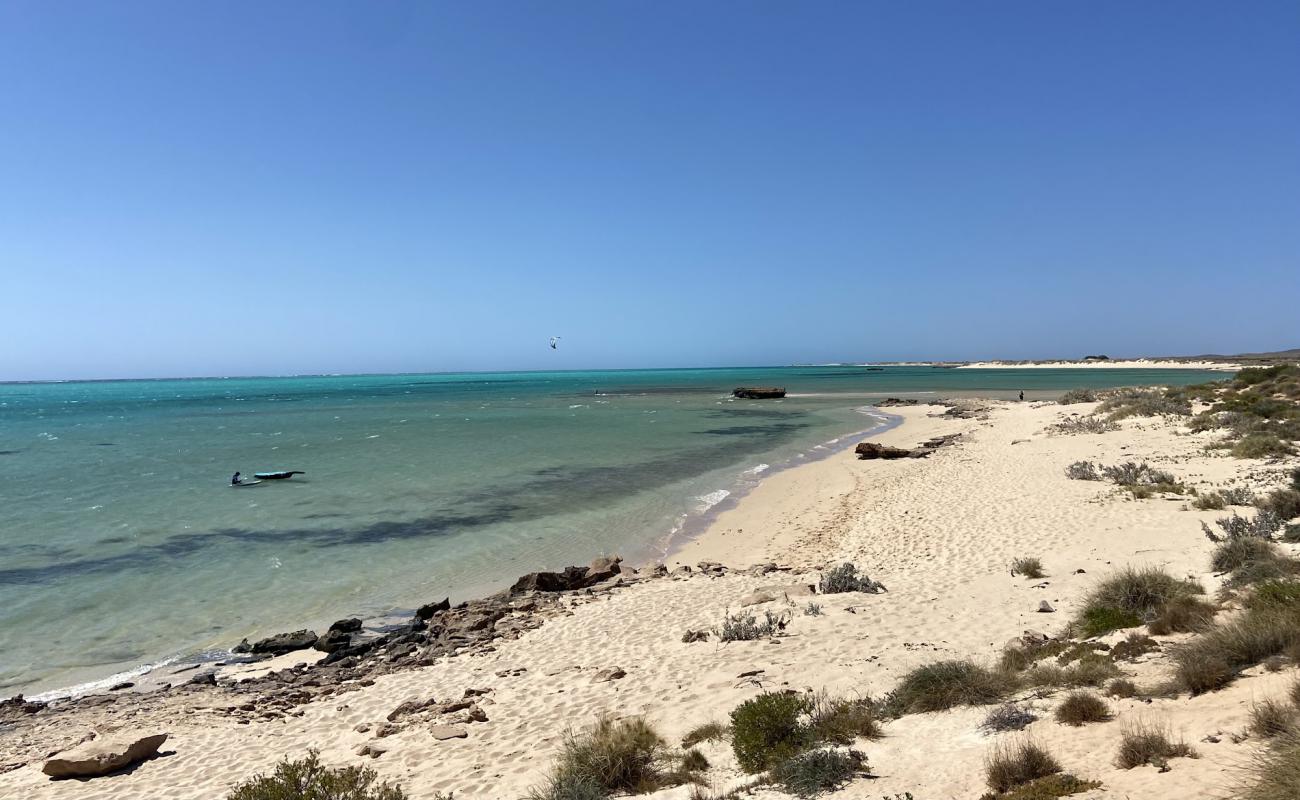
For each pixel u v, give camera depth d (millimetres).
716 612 13281
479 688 10695
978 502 21281
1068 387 101250
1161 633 8664
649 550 20375
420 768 8078
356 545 21312
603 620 13531
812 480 28969
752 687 9305
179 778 8445
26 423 75875
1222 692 6145
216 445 49156
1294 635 6516
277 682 12031
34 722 10617
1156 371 168625
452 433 54562
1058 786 5043
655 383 184125
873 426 51906
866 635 10953
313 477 33625
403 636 13992
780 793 6133
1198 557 12836
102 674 12719
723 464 35438
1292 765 4156
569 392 137875
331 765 8289
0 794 8289
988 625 10938
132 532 23031
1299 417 28922
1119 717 6199
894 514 21094
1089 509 18594
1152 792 4633
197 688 11883
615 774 7094
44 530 23375
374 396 141500
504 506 26422
